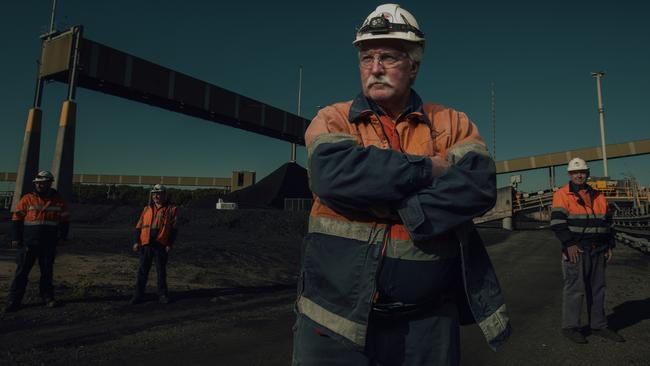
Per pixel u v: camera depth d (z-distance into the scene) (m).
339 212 0.98
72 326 4.68
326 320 0.98
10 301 5.27
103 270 8.34
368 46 1.06
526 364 3.59
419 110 1.08
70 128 25.70
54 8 27.47
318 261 1.02
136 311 5.51
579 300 4.35
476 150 0.99
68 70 26.78
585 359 3.72
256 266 10.47
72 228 19.55
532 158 64.94
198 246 12.73
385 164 0.89
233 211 25.27
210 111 39.97
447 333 1.04
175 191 80.69
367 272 0.95
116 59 31.27
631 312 5.58
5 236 13.38
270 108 47.56
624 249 15.66
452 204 0.89
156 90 34.66
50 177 5.69
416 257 0.96
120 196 83.19
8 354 3.69
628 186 33.59
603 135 35.50
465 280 0.99
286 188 37.09
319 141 0.99
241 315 5.41
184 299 6.41
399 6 1.10
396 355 1.01
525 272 10.05
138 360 3.62
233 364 3.55
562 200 4.51
